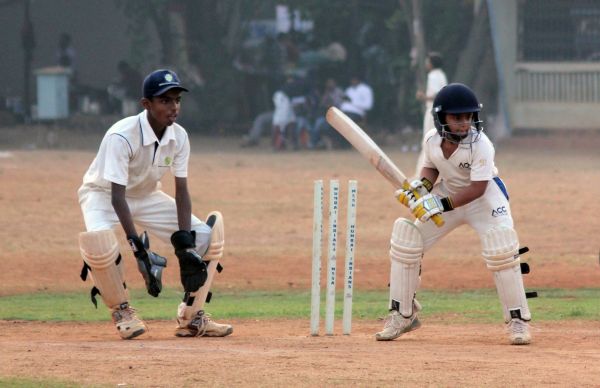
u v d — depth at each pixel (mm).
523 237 58469
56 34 144250
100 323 36562
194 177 83438
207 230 31266
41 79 122375
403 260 30406
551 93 119875
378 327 35062
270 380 23172
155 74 29625
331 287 32094
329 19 124625
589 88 119250
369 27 125625
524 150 108562
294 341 30328
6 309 40094
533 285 46375
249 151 109562
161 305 41625
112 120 124750
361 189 77375
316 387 22547
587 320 36406
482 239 29969
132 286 46688
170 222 31312
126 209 29797
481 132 29234
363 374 23891
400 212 67250
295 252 54281
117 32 143750
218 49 128625
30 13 143875
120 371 24094
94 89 131000
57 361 25438
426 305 40875
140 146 29953
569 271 49312
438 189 30609
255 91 130375
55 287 46094
